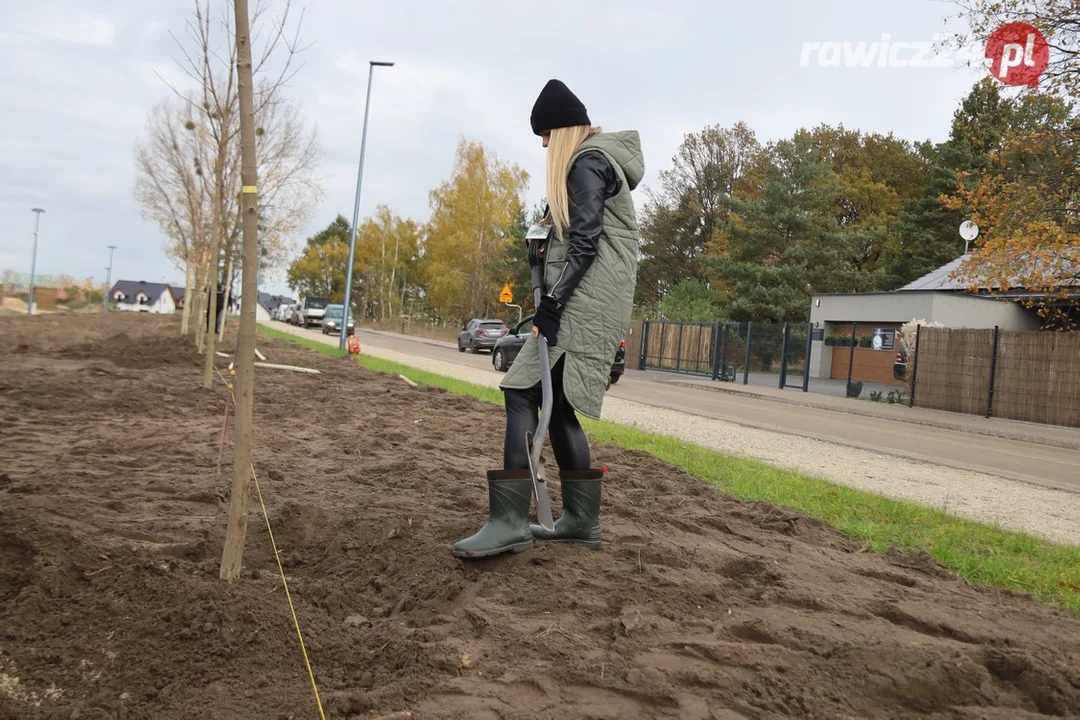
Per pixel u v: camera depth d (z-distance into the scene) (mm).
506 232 52562
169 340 18031
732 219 47375
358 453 6410
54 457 5578
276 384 12078
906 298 30578
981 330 19500
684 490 5809
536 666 2510
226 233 13602
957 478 8898
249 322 2990
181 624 2697
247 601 2838
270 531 3824
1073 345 17594
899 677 2494
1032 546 4812
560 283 3266
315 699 2328
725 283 53219
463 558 3422
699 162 60625
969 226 31766
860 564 4090
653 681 2398
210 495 4488
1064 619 3291
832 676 2514
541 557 3541
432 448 6910
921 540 4793
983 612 3311
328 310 48781
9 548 3146
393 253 76625
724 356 28547
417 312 79250
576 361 3354
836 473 8359
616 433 9391
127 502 4316
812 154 46344
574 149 3465
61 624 2680
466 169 52250
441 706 2268
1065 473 10445
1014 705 2447
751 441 11000
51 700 2316
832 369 33750
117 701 2303
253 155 2848
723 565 3707
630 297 3459
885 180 55125
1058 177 17125
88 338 20766
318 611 2971
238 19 2785
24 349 15000
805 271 44688
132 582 2953
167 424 7516
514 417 3496
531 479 3486
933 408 20656
